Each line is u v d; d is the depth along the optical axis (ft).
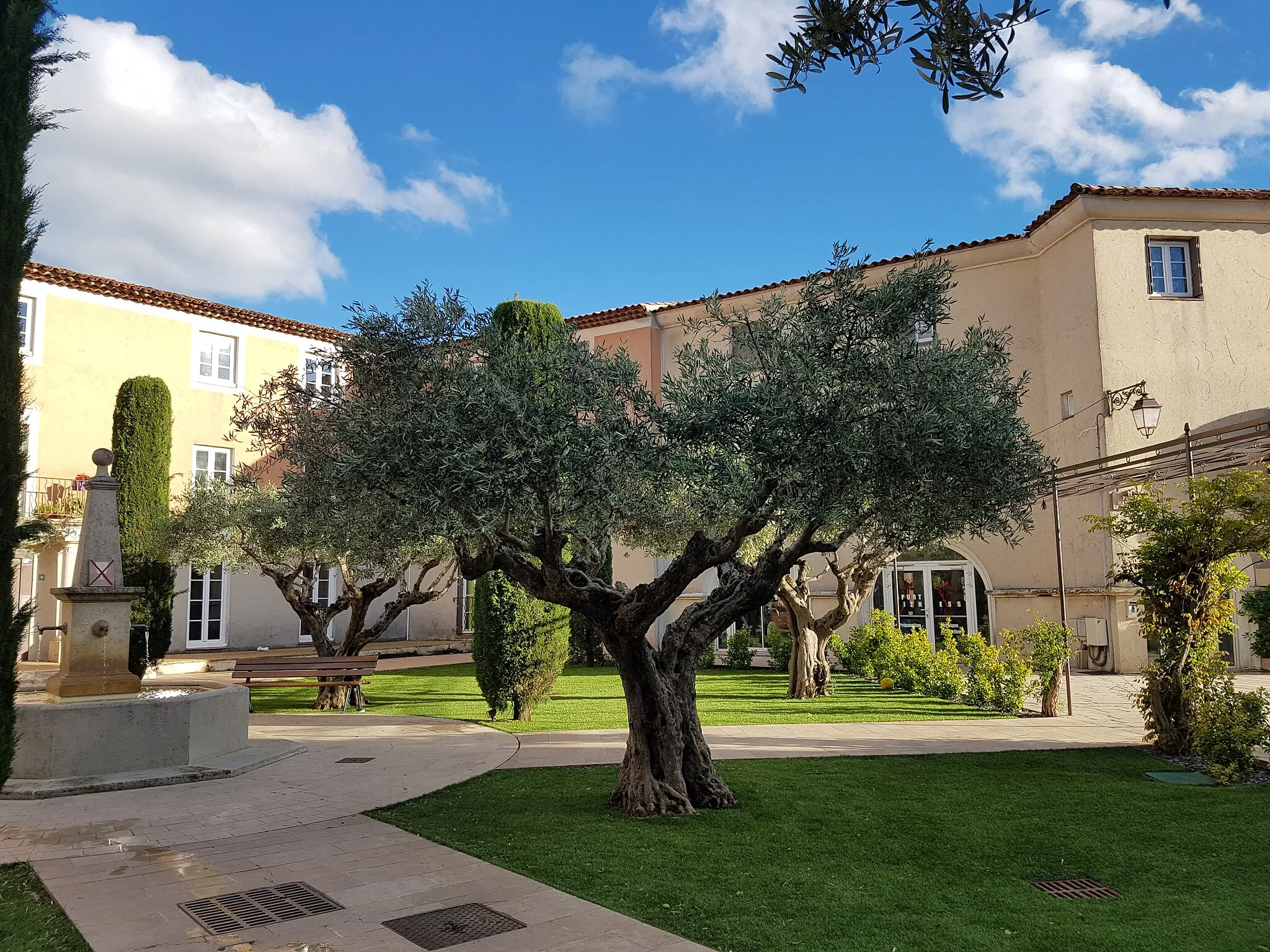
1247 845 19.01
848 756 30.19
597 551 25.70
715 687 55.21
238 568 53.16
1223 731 26.81
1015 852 18.84
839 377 19.02
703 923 14.82
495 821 22.13
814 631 50.16
